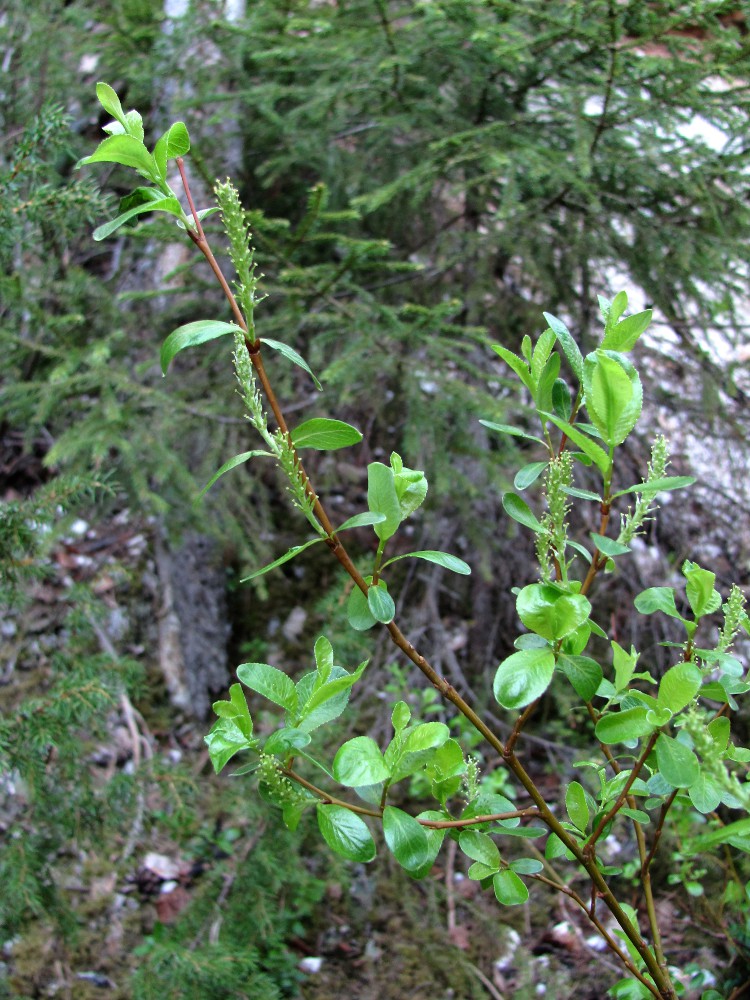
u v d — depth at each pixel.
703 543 3.60
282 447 1.00
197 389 3.12
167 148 1.02
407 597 3.70
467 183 2.86
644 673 1.19
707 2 2.57
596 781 2.18
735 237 3.08
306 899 2.74
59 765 2.37
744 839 1.18
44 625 3.48
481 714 3.36
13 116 3.46
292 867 2.60
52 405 2.77
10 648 3.38
